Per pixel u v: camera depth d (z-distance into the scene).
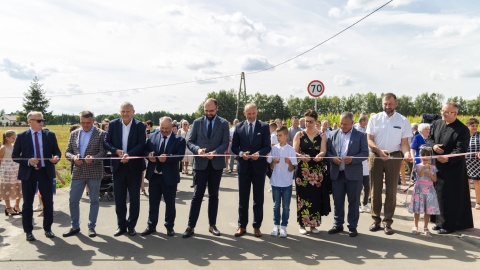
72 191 6.05
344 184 6.17
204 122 6.17
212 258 5.05
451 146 6.25
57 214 7.60
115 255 5.16
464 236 5.85
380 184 6.32
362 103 115.06
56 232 6.27
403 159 6.14
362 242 5.75
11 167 7.59
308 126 6.18
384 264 4.83
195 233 6.20
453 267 4.73
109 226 6.63
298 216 6.22
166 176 5.95
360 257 5.09
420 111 103.94
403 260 4.98
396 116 6.32
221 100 92.69
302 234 6.18
